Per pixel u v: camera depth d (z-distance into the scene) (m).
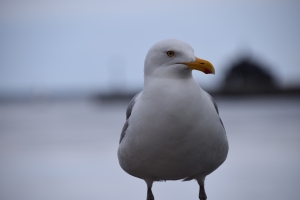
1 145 19.36
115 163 14.09
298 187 10.76
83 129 24.31
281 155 14.30
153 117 5.93
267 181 11.33
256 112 30.48
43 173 13.09
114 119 30.00
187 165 6.22
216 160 6.39
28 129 26.00
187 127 5.88
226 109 35.25
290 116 26.45
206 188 11.12
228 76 54.06
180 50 6.10
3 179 12.45
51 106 60.12
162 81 6.05
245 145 16.66
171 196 10.59
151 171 6.43
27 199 10.41
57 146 18.22
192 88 5.97
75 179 12.20
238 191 10.66
